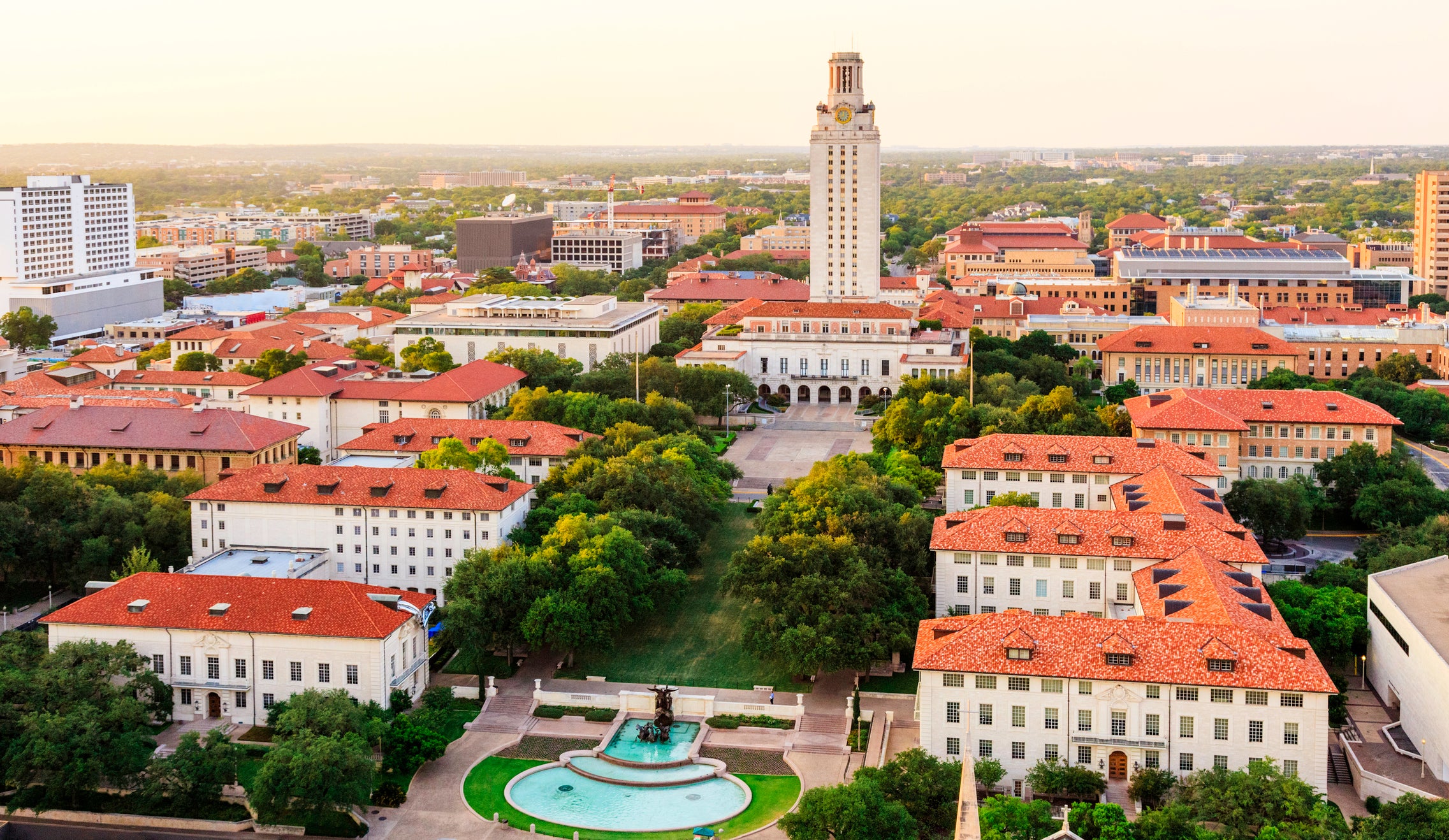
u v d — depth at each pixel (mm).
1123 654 192875
